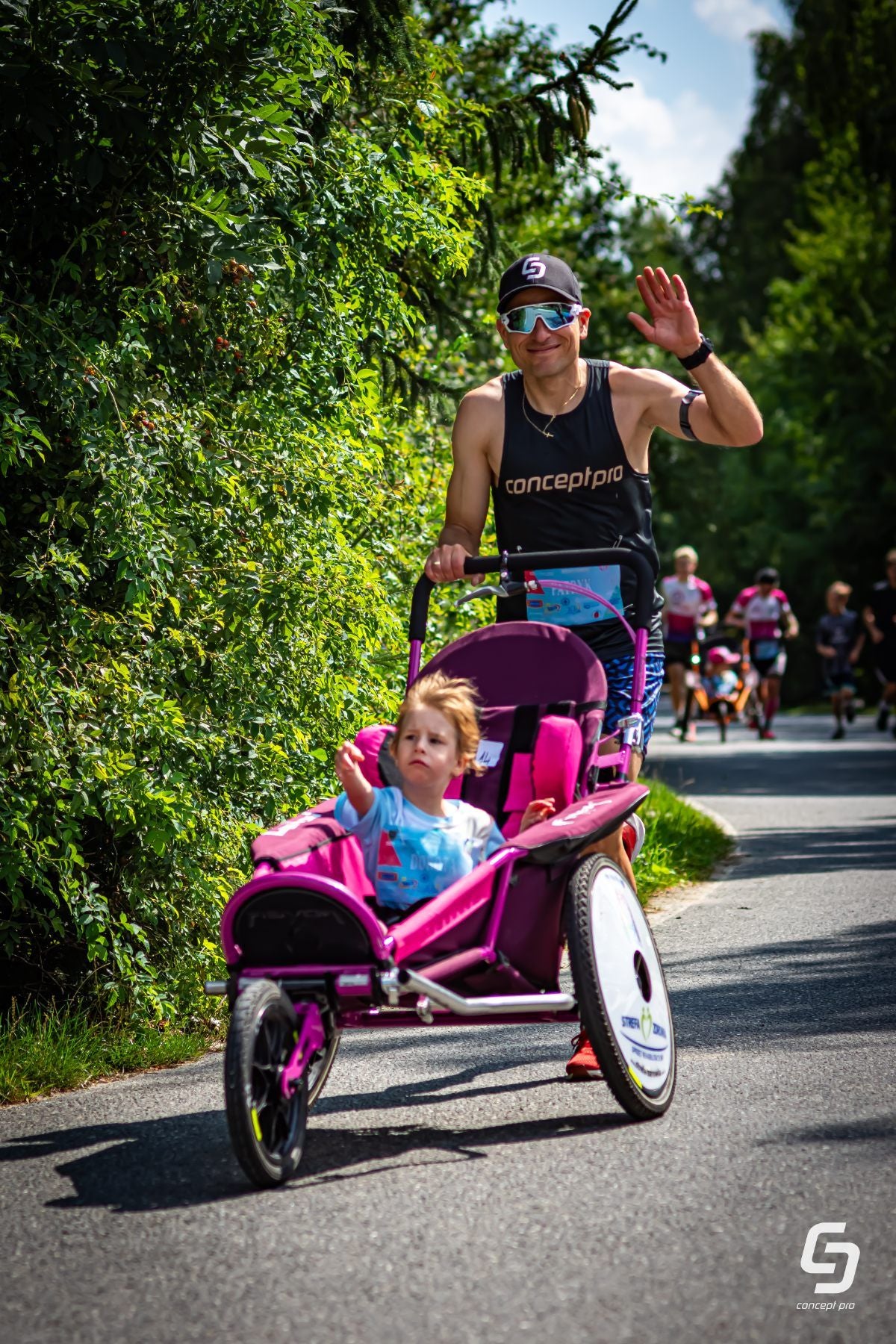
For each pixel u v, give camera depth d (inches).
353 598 466.0
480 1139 315.3
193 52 387.5
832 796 1057.5
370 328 511.5
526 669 360.2
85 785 398.6
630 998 324.8
